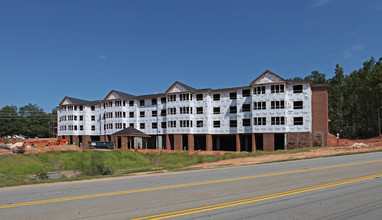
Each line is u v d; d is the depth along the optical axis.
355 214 7.83
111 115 66.19
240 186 12.69
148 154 50.66
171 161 45.53
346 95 76.06
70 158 37.12
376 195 10.08
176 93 57.50
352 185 12.01
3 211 9.03
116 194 11.59
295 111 47.81
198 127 56.41
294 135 47.44
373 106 65.88
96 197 11.04
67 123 72.88
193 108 57.12
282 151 34.50
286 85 48.69
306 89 47.47
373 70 67.44
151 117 62.59
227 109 55.25
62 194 11.92
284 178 14.58
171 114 57.88
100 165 25.95
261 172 17.61
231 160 28.42
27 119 103.69
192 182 14.47
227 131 54.84
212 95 57.19
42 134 105.25
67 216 8.30
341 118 74.38
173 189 12.47
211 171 19.78
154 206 9.27
